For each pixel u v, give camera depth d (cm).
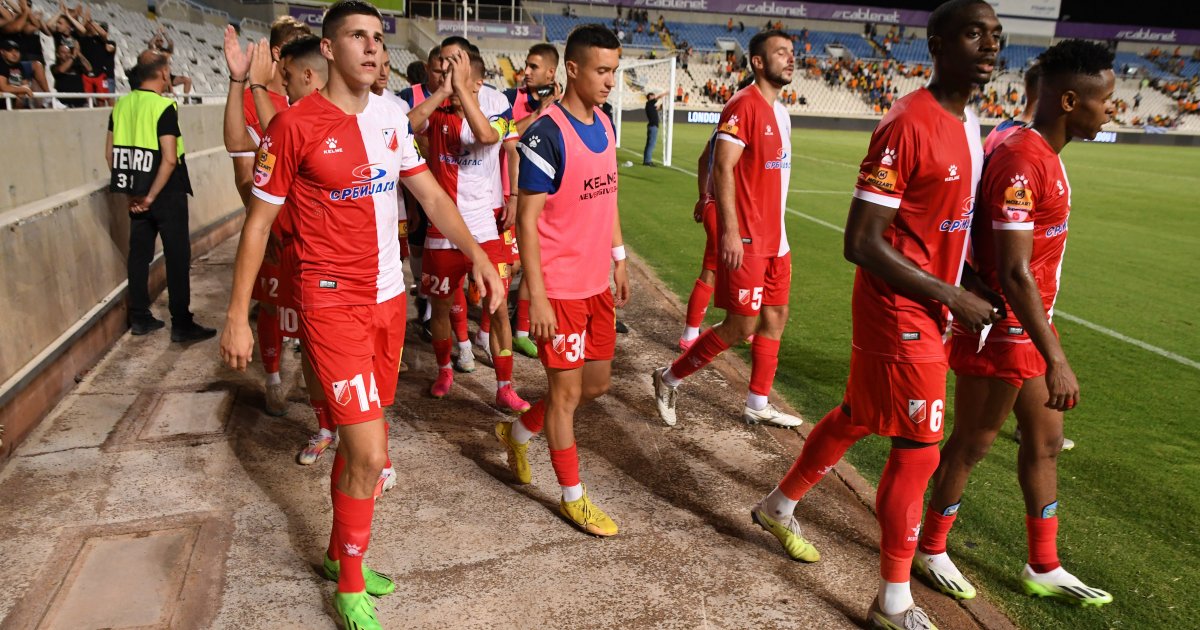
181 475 330
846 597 262
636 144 2228
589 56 263
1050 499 259
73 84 833
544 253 277
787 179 374
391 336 248
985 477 353
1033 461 258
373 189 230
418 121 393
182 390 421
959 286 234
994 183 231
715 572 273
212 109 846
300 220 227
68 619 239
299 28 419
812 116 3612
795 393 451
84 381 426
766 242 369
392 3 3353
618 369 481
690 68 3931
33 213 394
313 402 337
